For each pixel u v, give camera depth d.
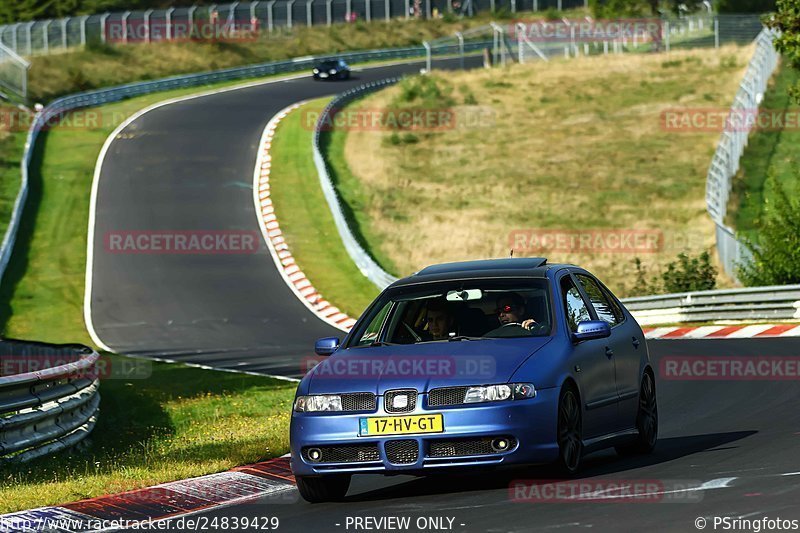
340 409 31.73
